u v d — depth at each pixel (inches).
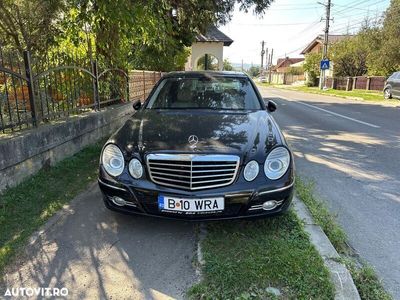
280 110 552.7
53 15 274.5
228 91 177.6
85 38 302.5
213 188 115.6
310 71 1674.5
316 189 179.3
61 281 101.5
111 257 113.2
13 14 271.7
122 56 344.5
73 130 218.8
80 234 127.0
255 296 93.4
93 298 95.0
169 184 117.1
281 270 102.1
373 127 375.9
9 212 139.7
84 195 161.6
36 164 178.7
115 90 327.9
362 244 126.6
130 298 95.0
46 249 117.2
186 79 186.7
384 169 216.2
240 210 117.3
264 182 117.0
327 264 107.3
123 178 120.9
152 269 107.1
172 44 410.9
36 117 187.2
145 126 137.9
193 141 121.4
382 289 102.1
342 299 93.2
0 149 149.8
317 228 129.8
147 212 120.7
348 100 773.3
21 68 179.0
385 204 161.2
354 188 181.5
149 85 511.5
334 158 242.1
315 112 522.0
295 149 268.8
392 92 738.8
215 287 97.0
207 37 936.9
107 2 227.8
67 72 228.7
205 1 443.2
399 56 930.7
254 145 121.1
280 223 131.4
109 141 129.8
